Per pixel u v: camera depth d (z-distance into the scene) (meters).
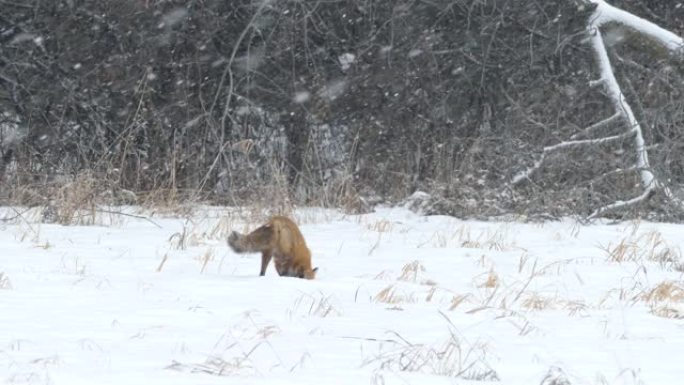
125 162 30.86
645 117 30.22
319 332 11.44
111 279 15.23
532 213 28.25
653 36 30.75
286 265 16.17
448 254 20.61
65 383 8.16
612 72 30.84
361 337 11.18
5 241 20.05
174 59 32.06
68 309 12.39
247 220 24.22
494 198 28.84
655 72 31.59
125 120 31.66
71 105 31.55
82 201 24.86
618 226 27.17
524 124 30.58
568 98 31.73
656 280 17.47
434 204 29.03
